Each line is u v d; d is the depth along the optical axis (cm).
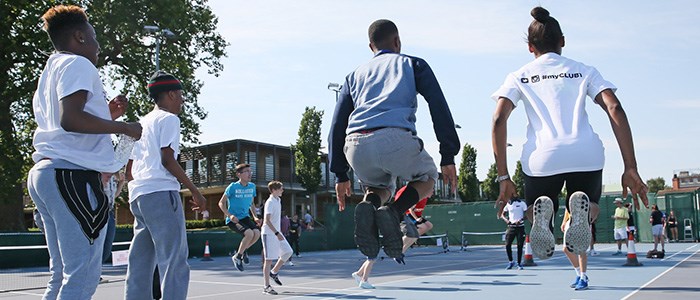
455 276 1186
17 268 1761
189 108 2781
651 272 1191
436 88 348
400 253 337
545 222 351
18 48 2361
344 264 1712
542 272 1252
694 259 1602
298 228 2308
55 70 358
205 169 4291
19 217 2464
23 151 2481
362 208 337
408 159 339
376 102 346
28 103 2445
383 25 380
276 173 4500
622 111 353
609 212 2927
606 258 1719
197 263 1872
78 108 345
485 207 3170
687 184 11325
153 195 460
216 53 2852
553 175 363
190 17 2728
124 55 2573
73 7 381
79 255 351
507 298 799
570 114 367
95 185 365
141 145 473
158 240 462
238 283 1108
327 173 4694
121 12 2438
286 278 1209
